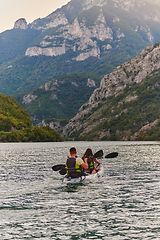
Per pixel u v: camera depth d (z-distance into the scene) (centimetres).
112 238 1003
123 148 8200
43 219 1227
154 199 1552
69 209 1376
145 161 3778
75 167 2028
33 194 1716
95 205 1445
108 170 2789
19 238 1012
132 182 2081
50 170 2905
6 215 1288
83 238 1006
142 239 992
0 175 2542
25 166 3303
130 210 1344
